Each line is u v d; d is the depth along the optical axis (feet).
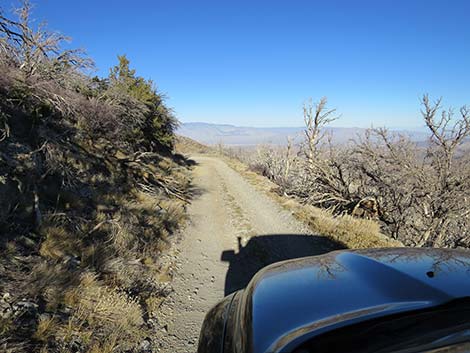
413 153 35.09
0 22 27.99
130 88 79.00
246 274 21.20
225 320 8.11
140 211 29.68
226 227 33.68
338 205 45.60
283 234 31.01
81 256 17.49
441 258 8.25
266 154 107.24
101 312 13.30
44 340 10.69
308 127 59.21
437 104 31.07
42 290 13.00
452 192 30.09
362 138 40.98
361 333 5.20
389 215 40.19
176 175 64.59
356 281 7.03
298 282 7.50
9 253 14.32
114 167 38.96
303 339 5.16
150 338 12.82
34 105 31.45
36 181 22.02
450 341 4.85
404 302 5.81
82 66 39.73
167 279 18.97
